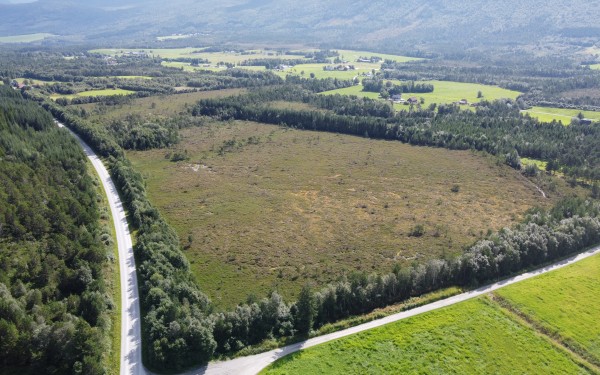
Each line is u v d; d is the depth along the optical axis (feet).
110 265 328.49
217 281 326.44
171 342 241.96
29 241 323.37
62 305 259.19
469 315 291.17
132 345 254.27
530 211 429.79
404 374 245.65
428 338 270.87
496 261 329.31
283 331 268.41
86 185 433.48
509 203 461.37
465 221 420.36
